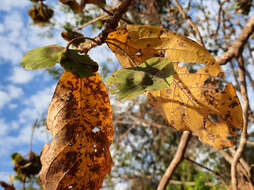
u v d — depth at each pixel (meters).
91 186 0.27
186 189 1.66
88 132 0.27
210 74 0.30
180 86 0.32
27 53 0.22
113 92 0.20
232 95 0.31
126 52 0.28
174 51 0.29
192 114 0.32
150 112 1.49
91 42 0.26
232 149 0.83
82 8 0.32
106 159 0.28
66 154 0.27
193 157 1.44
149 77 0.20
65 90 0.27
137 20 1.07
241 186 0.80
